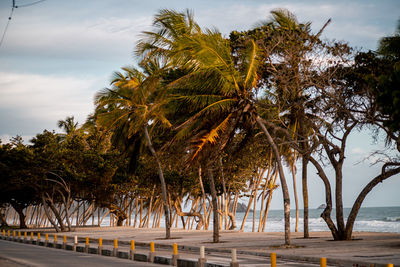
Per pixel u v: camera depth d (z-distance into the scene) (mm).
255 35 24812
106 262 15508
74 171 45406
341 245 19984
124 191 51938
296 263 14656
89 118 35719
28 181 44312
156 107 26656
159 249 22688
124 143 34219
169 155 28141
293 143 24703
